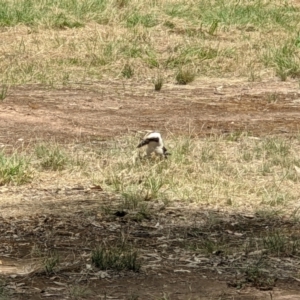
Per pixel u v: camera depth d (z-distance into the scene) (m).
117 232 13.76
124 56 29.84
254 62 29.45
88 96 24.55
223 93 25.55
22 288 11.55
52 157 17.17
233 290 11.66
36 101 23.55
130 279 11.93
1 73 26.92
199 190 15.67
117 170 16.75
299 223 14.35
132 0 37.12
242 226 14.15
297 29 35.19
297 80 27.81
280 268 12.43
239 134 19.91
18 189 15.90
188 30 34.19
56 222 14.12
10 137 19.50
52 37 31.83
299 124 21.62
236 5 37.88
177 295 11.44
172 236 13.62
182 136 19.61
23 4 35.22
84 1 36.06
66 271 12.14
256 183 16.20
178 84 26.89
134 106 23.44
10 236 13.52
